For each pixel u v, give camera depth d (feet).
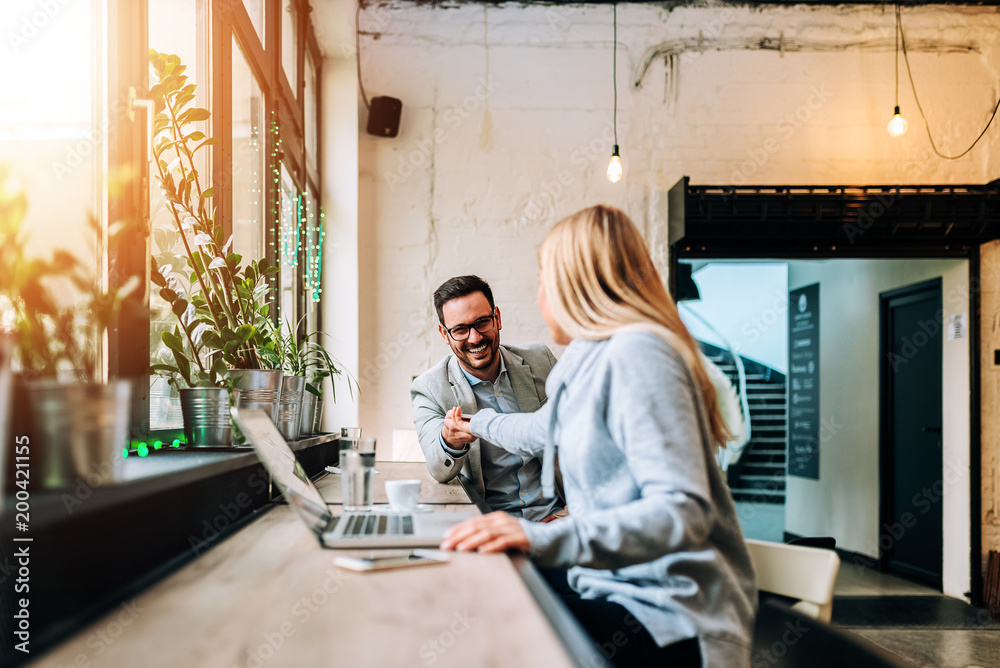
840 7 13.85
